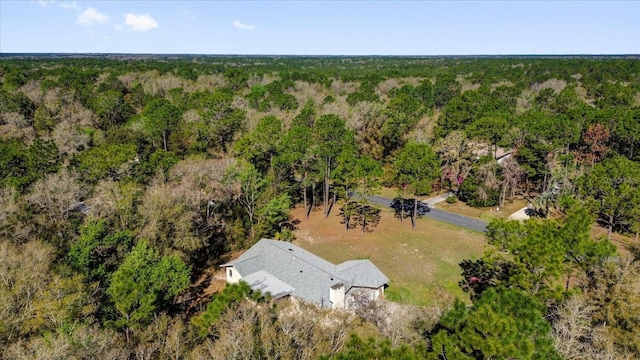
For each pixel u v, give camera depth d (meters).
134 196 33.34
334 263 36.66
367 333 22.66
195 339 20.39
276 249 34.25
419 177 41.56
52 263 26.67
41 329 21.14
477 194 49.00
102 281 26.97
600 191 35.03
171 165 43.41
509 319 13.34
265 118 50.47
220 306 18.31
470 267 34.97
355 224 45.09
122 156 42.41
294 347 18.58
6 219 30.08
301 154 44.81
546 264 20.70
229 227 39.47
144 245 26.27
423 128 63.91
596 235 38.28
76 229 32.34
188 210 34.66
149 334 21.03
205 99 64.31
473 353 13.95
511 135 49.59
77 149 56.03
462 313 14.23
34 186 36.09
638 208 32.50
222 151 58.69
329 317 23.31
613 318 19.28
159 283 24.77
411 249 38.72
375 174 40.94
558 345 17.59
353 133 57.44
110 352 18.45
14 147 45.31
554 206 43.84
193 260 35.56
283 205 40.81
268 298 20.36
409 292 31.42
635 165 34.50
